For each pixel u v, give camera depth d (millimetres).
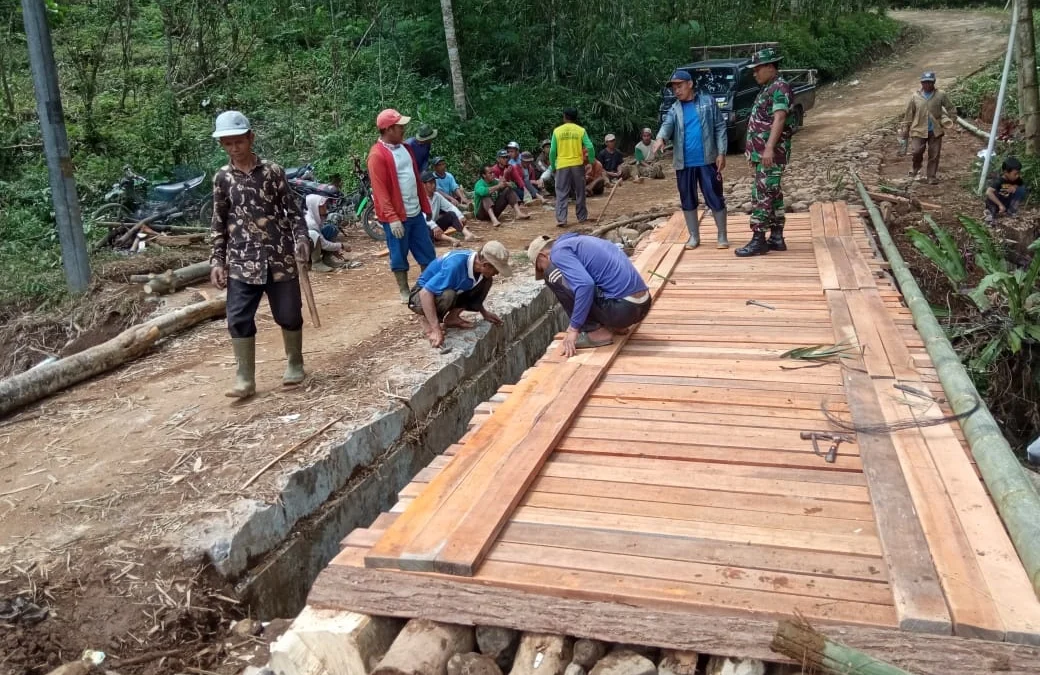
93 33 15930
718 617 2658
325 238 9258
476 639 2859
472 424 4352
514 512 3379
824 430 3965
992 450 3449
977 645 2428
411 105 14992
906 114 11688
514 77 17938
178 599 3496
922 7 37750
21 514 4039
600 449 3906
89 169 11328
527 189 12758
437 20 16406
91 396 5719
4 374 7293
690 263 7531
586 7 18000
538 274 5344
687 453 3811
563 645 2699
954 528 2998
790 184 11602
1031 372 7367
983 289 7312
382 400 5203
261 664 3270
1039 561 2648
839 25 26016
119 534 3801
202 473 4316
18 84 13609
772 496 3402
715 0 24000
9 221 9797
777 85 7168
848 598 2727
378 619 2889
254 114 14594
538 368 4953
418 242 7172
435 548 3051
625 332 5465
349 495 4555
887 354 4871
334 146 13445
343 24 17156
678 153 7777
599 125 17781
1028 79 11875
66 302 7914
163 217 10453
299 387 5520
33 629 3332
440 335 6066
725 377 4730
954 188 11453
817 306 6027
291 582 4055
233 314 5129
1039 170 11023
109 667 3217
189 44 15695
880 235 8211
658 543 3100
